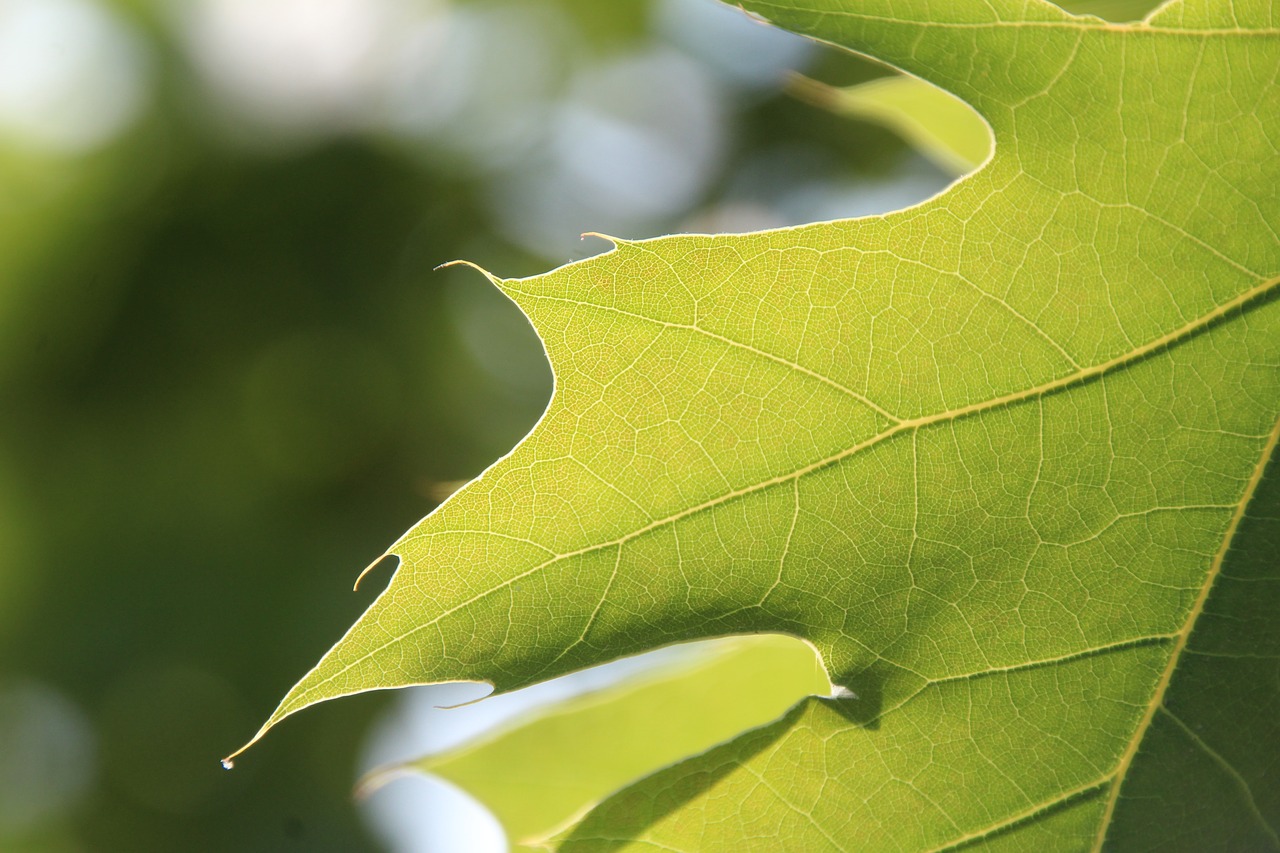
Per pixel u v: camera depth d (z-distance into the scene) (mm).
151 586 839
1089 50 352
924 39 352
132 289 843
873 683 363
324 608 823
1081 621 362
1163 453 359
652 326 355
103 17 832
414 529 354
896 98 436
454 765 429
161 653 833
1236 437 358
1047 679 363
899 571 360
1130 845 363
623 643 357
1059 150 354
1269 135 352
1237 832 362
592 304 354
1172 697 363
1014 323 357
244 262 847
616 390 355
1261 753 361
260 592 835
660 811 365
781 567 359
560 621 356
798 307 355
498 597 355
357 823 827
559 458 355
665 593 358
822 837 364
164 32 839
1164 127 353
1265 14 351
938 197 355
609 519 355
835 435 357
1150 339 358
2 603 849
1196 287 356
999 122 354
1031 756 364
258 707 830
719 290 355
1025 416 358
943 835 364
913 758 364
